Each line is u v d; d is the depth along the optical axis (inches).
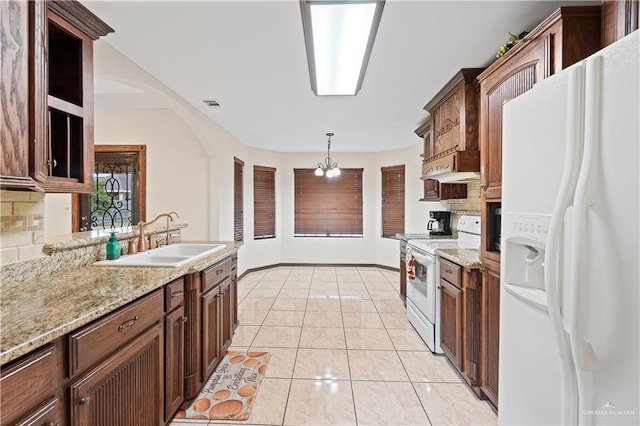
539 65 58.3
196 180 161.3
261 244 222.8
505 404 49.1
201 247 106.6
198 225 161.8
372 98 117.6
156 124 161.2
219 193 162.7
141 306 54.6
